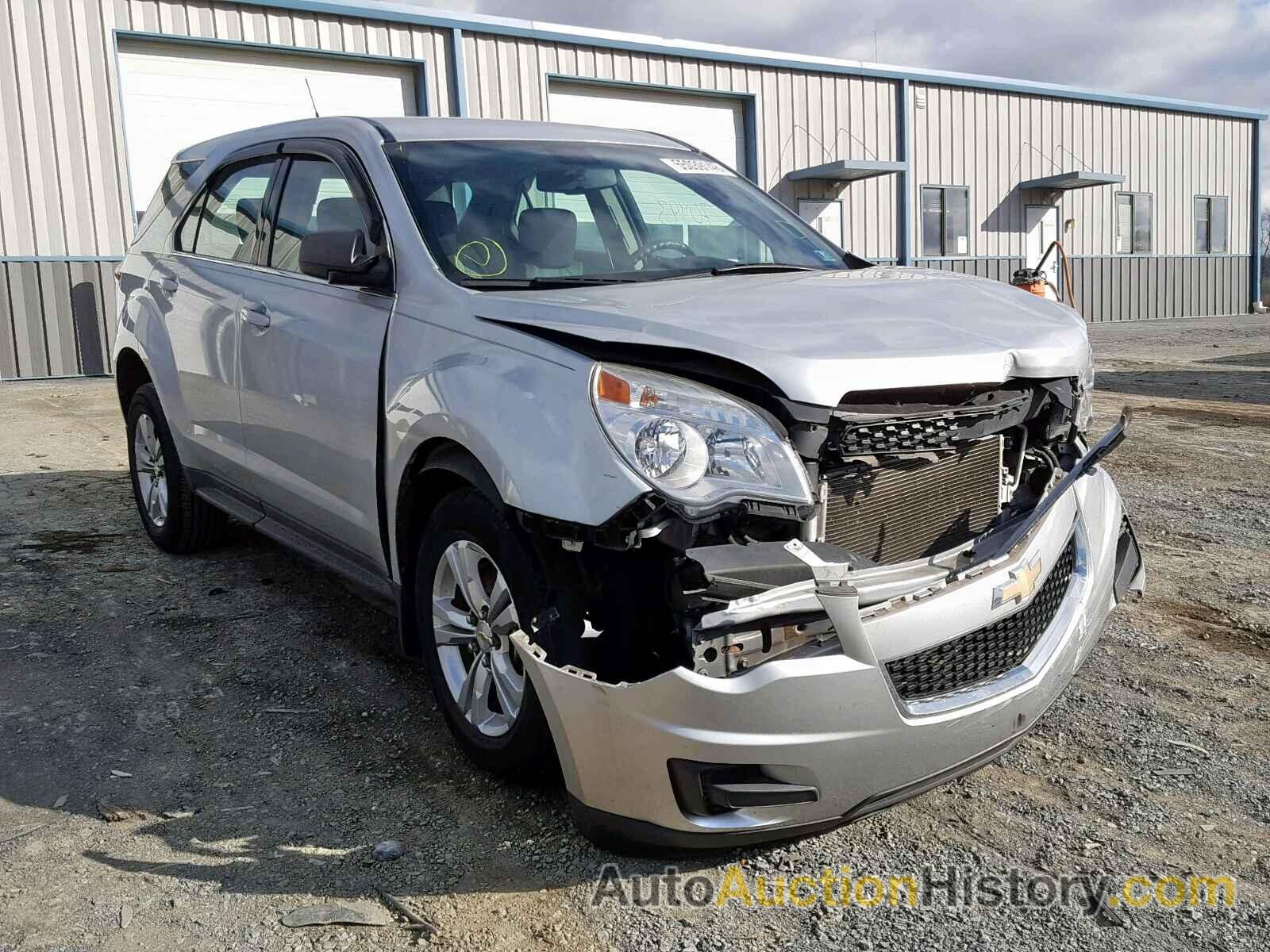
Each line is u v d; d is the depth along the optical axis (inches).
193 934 89.0
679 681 86.5
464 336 109.4
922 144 842.2
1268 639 153.1
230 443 162.6
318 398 133.8
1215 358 585.6
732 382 92.7
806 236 155.8
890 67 805.2
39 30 488.4
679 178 153.8
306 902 93.2
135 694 136.0
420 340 115.2
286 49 556.1
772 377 91.0
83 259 504.4
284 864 99.0
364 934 89.1
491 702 113.2
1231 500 237.8
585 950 87.0
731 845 91.0
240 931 89.4
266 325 147.2
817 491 93.7
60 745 122.4
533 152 145.0
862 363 93.8
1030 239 929.5
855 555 94.5
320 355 133.3
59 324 502.3
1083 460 107.3
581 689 91.3
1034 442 115.7
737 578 85.7
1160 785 112.7
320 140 150.7
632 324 97.3
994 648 99.2
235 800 110.5
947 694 95.3
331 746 122.3
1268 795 110.5
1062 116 935.0
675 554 88.7
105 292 511.2
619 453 89.4
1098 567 113.6
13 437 322.0
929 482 103.0
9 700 134.1
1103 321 991.0
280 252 152.4
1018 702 98.7
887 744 90.4
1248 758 118.4
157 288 185.5
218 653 149.6
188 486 187.3
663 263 134.9
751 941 88.2
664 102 706.2
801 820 90.1
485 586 110.4
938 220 863.7
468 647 115.4
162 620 162.7
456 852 100.8
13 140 485.1
